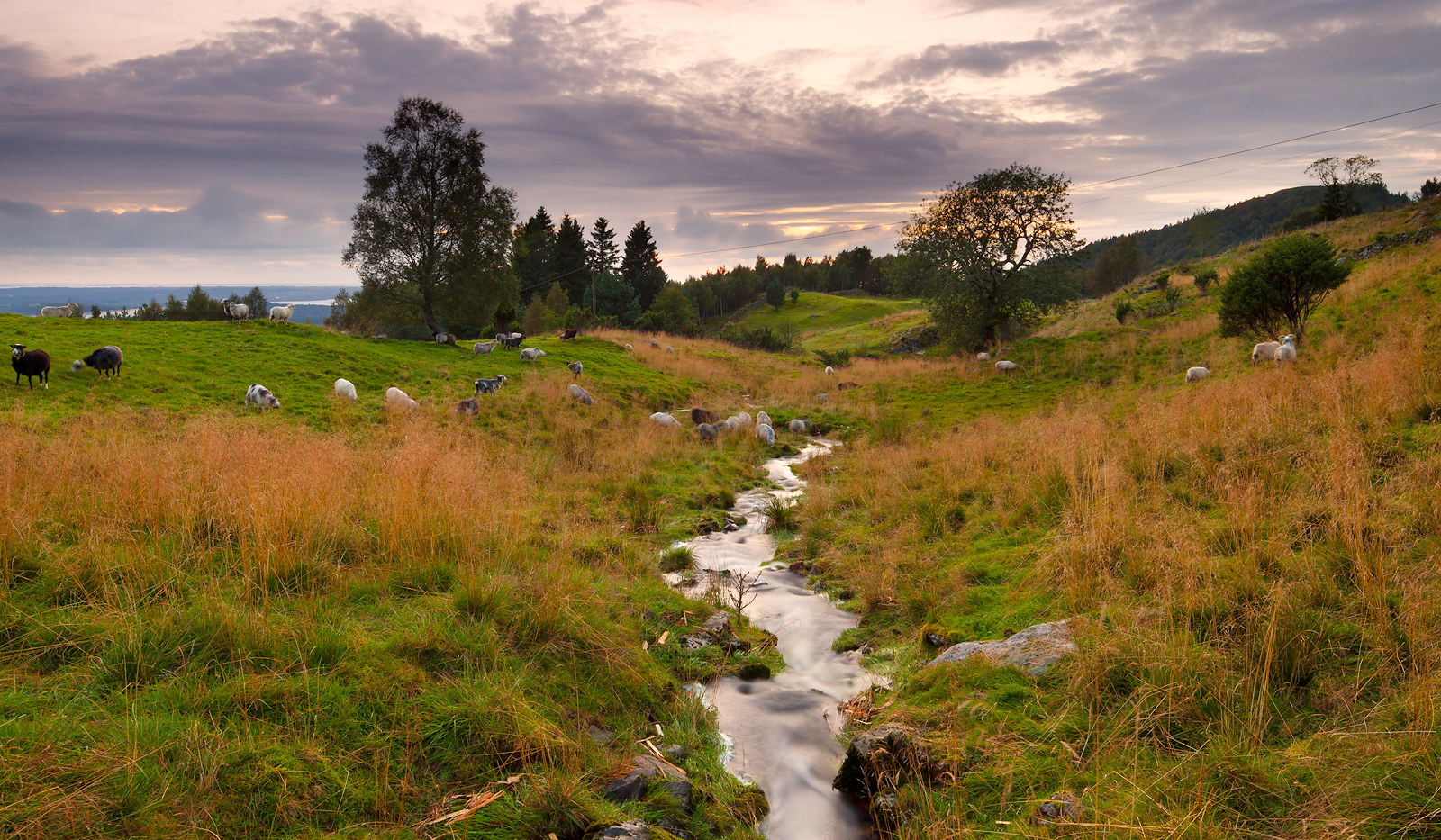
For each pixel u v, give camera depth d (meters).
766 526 11.30
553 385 22.81
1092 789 3.72
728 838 4.03
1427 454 6.86
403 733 4.14
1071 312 49.97
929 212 39.12
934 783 4.26
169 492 6.84
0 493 6.16
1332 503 5.96
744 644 6.71
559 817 3.72
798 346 62.12
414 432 12.60
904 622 7.09
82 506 6.55
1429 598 4.48
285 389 19.30
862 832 4.22
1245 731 3.85
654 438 17.45
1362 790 3.22
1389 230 30.30
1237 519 6.18
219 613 4.79
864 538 9.63
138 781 3.35
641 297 103.31
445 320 32.59
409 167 30.81
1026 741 4.35
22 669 4.15
